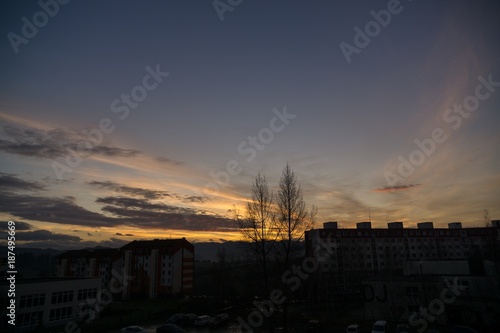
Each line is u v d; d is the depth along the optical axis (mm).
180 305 51938
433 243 87562
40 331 37438
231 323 40938
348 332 32250
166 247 73438
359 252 77375
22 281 42094
